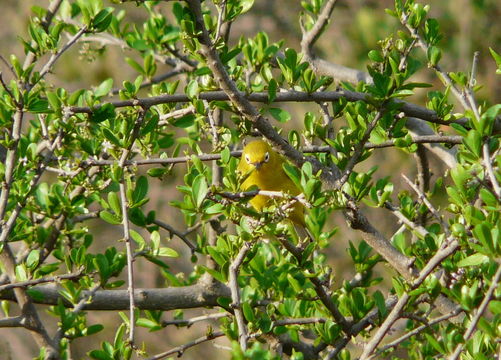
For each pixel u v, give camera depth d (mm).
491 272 7883
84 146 9523
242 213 7461
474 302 7707
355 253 11195
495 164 7930
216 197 7660
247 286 10211
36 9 10859
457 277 8148
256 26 23125
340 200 8352
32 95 8945
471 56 20547
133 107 9797
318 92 9398
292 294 9766
